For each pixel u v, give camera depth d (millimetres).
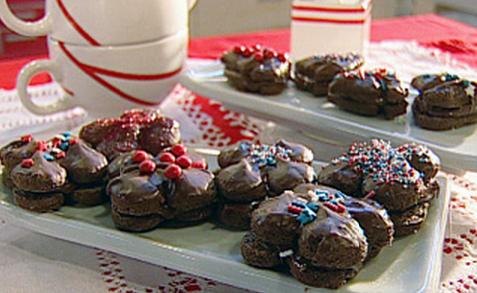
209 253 541
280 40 876
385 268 526
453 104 632
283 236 520
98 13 666
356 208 531
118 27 671
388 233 529
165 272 557
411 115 662
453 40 862
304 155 591
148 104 713
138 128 617
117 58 679
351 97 661
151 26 682
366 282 517
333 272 511
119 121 620
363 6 758
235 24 1489
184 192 556
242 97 693
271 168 574
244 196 558
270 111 682
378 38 877
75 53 678
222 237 554
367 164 567
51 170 573
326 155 660
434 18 945
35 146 591
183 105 743
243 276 525
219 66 743
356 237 511
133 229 555
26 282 549
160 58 693
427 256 533
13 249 574
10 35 1017
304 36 769
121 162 581
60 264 562
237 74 700
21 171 570
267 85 693
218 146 681
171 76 709
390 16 1536
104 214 574
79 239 561
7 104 743
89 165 579
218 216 566
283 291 517
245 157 583
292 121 676
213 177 569
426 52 832
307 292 513
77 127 700
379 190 549
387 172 558
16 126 708
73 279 552
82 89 692
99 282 550
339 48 768
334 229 510
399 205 545
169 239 552
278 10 1521
